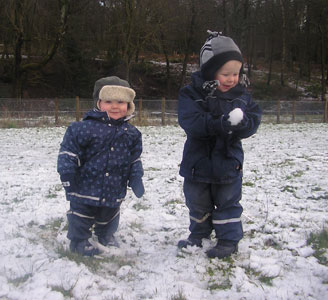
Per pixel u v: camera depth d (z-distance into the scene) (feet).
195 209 10.98
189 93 10.44
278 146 38.86
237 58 10.11
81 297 8.46
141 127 64.85
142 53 177.47
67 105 67.46
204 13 127.54
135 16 107.96
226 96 10.36
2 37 118.62
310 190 18.65
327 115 85.56
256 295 8.83
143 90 139.54
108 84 10.60
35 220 13.75
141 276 9.69
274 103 84.12
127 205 16.20
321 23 140.26
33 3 103.55
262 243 11.89
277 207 15.78
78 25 113.50
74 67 123.95
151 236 12.66
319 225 13.24
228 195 10.68
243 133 10.01
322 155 31.37
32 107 66.08
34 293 8.41
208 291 9.04
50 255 10.66
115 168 10.59
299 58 181.57
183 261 10.42
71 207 10.77
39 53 131.34
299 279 9.55
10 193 18.22
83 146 10.43
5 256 10.47
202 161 10.47
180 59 168.86
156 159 30.27
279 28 153.07
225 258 10.66
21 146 38.68
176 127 65.21
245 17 126.41
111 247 11.46
